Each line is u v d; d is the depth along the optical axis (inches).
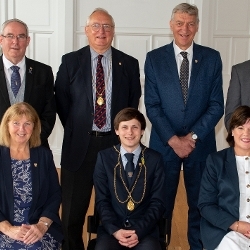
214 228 110.0
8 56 128.3
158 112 133.1
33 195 111.4
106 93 131.5
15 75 129.3
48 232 111.4
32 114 112.1
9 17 222.4
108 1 217.2
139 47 220.8
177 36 130.7
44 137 130.7
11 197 109.6
